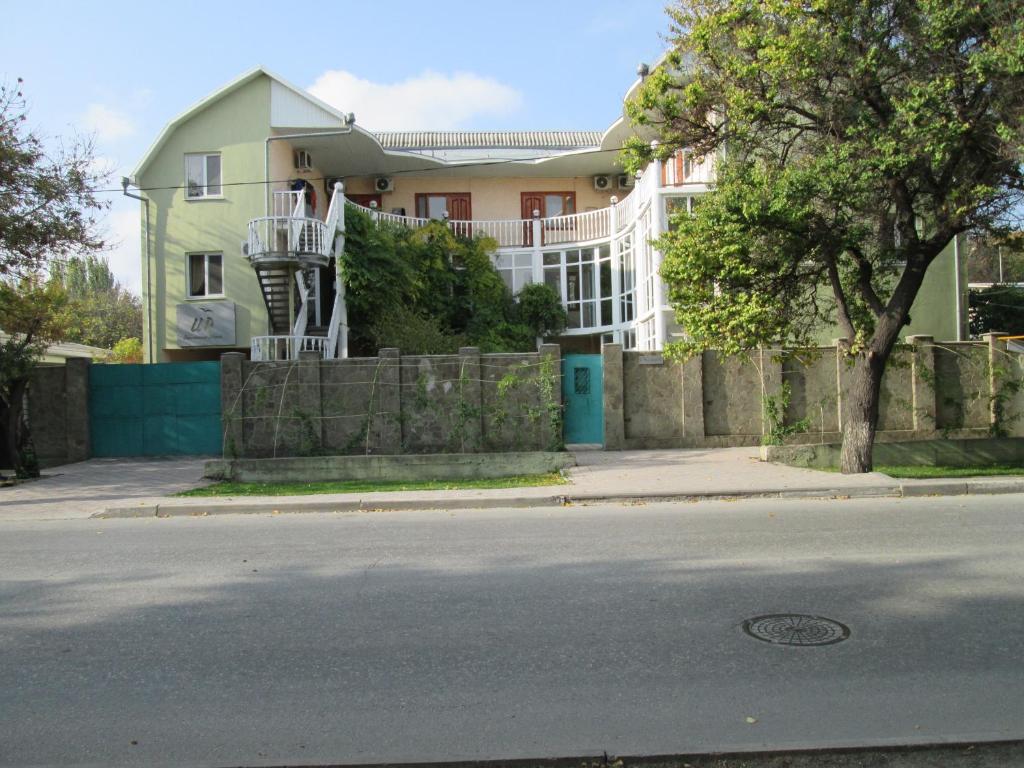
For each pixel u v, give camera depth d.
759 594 6.71
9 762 4.07
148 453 19.59
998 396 18.00
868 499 12.04
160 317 24.83
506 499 12.38
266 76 24.88
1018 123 10.88
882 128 11.87
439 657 5.43
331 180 30.41
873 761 3.94
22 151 16.09
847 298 15.16
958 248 22.84
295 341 20.75
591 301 29.02
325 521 11.23
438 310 26.16
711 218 13.08
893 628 5.79
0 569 8.41
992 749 3.99
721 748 3.99
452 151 31.52
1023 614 6.06
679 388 18.23
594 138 33.22
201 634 6.04
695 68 13.19
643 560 8.07
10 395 16.28
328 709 4.64
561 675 5.07
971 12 10.77
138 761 4.06
